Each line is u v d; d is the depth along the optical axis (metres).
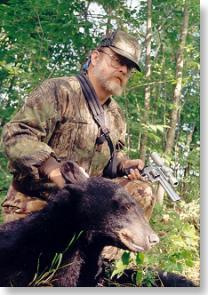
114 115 2.46
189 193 4.21
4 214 2.33
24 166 2.11
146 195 2.39
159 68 4.51
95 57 2.38
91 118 2.32
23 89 4.36
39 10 4.42
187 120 5.30
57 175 2.07
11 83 4.75
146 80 4.19
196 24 4.91
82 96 2.32
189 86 5.11
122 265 2.04
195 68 4.80
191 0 4.57
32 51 4.22
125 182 2.44
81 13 4.50
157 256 2.38
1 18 4.42
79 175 2.00
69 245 1.92
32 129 2.20
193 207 3.49
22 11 4.43
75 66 4.57
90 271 2.07
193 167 4.35
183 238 2.72
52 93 2.26
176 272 2.66
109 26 4.36
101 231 1.95
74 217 1.96
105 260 2.29
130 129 4.04
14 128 2.18
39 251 1.97
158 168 2.36
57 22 4.43
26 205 2.25
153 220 2.76
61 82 2.29
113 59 2.33
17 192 2.28
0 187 3.58
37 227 1.97
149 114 4.39
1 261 1.96
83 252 2.02
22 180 2.22
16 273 1.96
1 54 4.65
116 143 2.48
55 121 2.27
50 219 1.97
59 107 2.27
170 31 4.92
